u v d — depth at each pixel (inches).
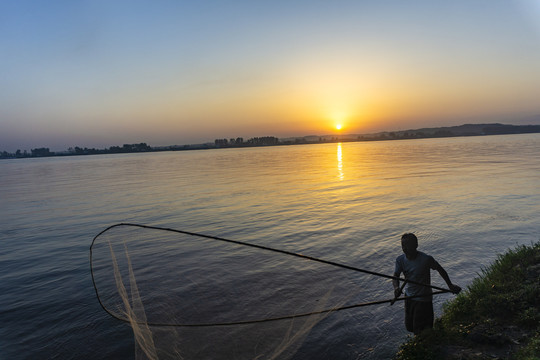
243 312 243.1
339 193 909.8
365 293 277.9
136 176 1908.2
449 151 3408.0
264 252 409.7
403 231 484.7
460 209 609.3
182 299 273.9
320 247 429.4
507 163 1594.5
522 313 194.5
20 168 4190.5
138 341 189.8
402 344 201.0
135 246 461.1
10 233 597.9
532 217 516.1
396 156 2972.4
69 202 950.4
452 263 342.0
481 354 165.0
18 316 270.7
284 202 800.9
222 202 840.3
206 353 180.2
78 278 353.4
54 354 216.8
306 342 213.2
